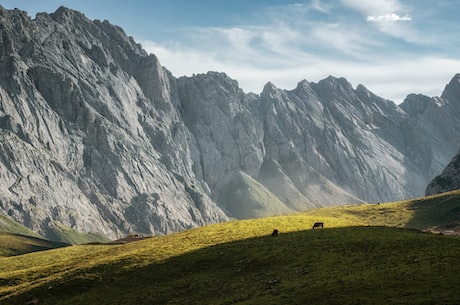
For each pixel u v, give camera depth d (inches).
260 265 3444.9
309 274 2977.4
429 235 3821.4
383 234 3969.0
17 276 4207.7
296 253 3553.2
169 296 3097.9
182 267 3661.4
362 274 2741.1
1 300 3442.4
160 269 3646.7
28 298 3383.4
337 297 2369.6
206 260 3742.6
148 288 3309.5
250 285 3019.2
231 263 3614.7
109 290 3334.2
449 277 2434.8
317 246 3676.2
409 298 2176.4
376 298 2249.0
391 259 2997.0
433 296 2156.7
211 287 3152.1
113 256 4350.4
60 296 3353.8
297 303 2401.6
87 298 3238.2
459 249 3048.7
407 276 2559.1
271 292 2728.8
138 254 4104.3
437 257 2881.4
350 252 3358.8
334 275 2834.6
